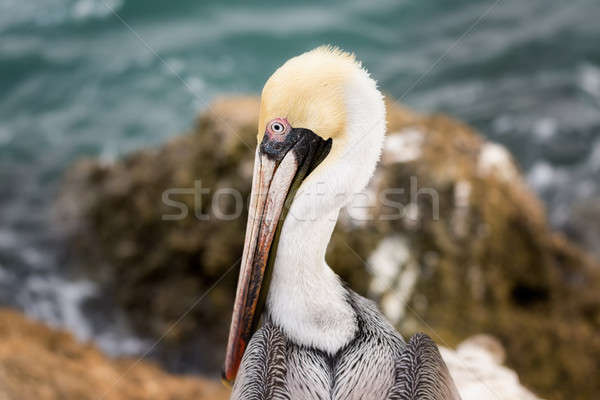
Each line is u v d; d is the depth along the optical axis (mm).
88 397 8469
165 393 9266
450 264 10281
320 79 4062
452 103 17594
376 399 3875
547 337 10156
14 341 9500
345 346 4031
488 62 18797
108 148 16375
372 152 4164
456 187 10477
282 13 20266
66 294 11602
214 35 19406
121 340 10820
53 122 17266
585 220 14156
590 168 15453
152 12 20375
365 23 19969
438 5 20641
